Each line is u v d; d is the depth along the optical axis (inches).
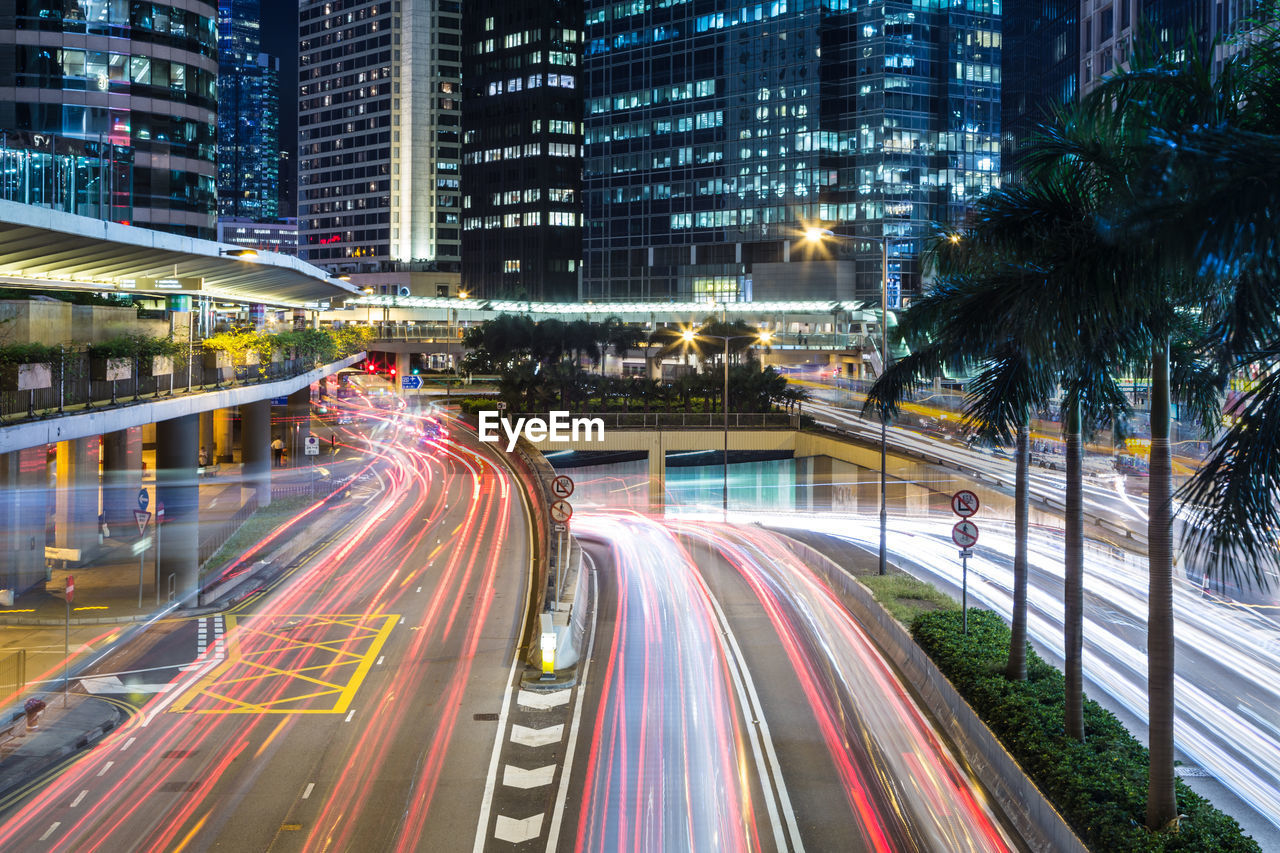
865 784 790.5
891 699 1007.0
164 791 764.6
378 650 1154.0
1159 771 618.2
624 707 973.2
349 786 778.2
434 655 1136.2
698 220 6973.4
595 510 2527.1
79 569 1555.1
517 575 1552.7
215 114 3698.3
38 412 1032.2
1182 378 773.9
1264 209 410.6
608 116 7529.5
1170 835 598.2
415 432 3688.5
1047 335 586.2
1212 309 499.5
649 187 7263.8
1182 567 1649.9
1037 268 601.3
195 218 3599.9
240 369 1697.8
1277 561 484.7
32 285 1362.0
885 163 6141.7
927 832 705.0
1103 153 612.1
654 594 1494.8
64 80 3324.3
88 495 1804.9
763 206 6624.0
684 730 910.4
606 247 7573.8
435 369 7559.1
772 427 3093.0
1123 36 3567.9
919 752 863.1
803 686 1045.8
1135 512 2130.9
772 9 6530.5
